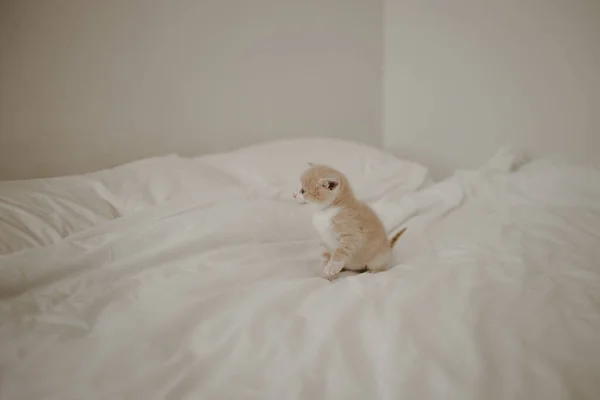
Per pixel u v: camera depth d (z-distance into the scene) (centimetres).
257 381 69
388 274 104
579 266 107
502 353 73
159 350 75
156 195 135
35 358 73
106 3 164
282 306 87
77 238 108
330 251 111
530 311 85
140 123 179
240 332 79
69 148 166
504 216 141
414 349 73
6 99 152
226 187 144
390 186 164
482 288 94
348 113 230
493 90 198
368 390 66
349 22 219
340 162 175
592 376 67
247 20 195
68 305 87
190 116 190
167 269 101
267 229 120
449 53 208
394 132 236
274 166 168
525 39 186
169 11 177
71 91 163
